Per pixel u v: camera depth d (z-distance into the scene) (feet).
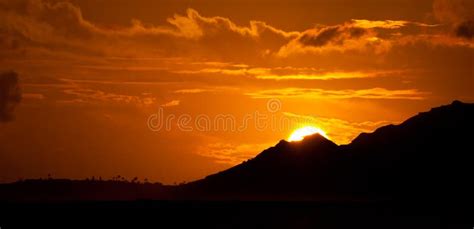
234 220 581.94
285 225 542.57
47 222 581.12
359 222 545.85
